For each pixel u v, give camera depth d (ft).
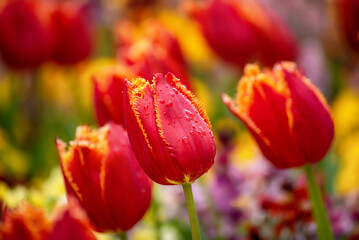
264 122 1.92
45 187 2.66
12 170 3.43
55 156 3.71
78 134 1.84
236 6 3.25
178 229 2.66
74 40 3.82
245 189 2.66
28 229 1.70
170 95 1.69
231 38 3.21
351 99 4.15
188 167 1.68
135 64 2.15
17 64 3.70
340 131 4.02
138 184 1.82
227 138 2.80
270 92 1.90
